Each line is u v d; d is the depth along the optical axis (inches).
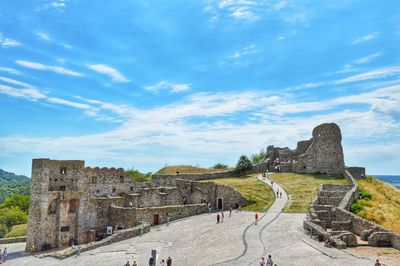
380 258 1782.7
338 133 4323.3
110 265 2062.0
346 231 2191.2
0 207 5546.3
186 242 2436.0
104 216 3314.5
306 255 1844.2
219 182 4141.2
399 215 2844.5
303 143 4913.9
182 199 3900.1
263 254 1919.3
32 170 2982.3
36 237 2871.6
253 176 4530.0
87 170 3437.5
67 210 3080.7
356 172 4173.2
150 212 3191.4
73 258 2330.2
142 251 2311.8
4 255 2500.0
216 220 2999.5
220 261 1859.0
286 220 2674.7
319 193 3157.0
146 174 5625.0
